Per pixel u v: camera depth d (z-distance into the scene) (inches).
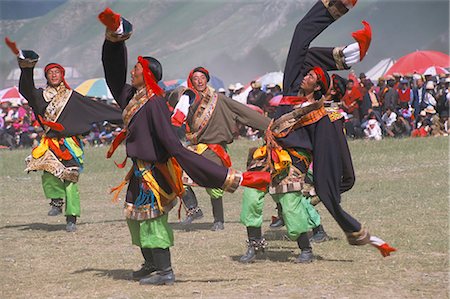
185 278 369.1
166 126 345.4
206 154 509.4
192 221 560.7
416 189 646.5
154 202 350.9
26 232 522.3
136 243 365.4
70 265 408.5
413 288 338.6
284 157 388.5
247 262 400.2
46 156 522.3
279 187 391.5
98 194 728.3
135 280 368.5
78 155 526.9
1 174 898.1
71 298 337.1
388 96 1067.3
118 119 531.2
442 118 1060.5
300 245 397.4
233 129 513.7
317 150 383.2
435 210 540.1
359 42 389.1
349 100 1058.7
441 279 353.4
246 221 400.5
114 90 359.6
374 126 1051.9
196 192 714.2
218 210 515.8
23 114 1210.0
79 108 525.0
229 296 331.3
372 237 373.4
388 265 383.2
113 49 353.1
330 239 458.0
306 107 386.0
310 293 333.7
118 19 343.6
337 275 366.0
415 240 439.2
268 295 331.9
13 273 389.7
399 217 517.3
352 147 946.1
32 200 699.4
